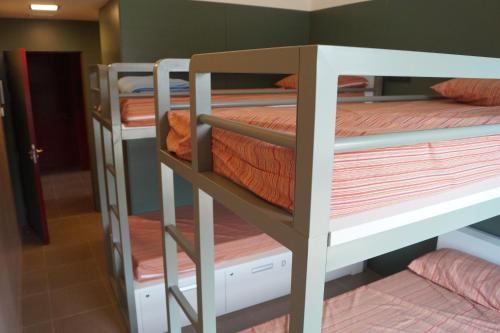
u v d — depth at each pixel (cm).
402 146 92
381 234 84
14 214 360
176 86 273
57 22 438
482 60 89
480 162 113
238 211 100
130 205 337
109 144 259
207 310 141
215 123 110
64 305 284
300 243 76
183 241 150
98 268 339
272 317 272
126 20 299
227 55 95
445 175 104
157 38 312
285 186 87
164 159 158
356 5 318
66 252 368
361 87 312
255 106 182
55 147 671
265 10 354
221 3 333
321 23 361
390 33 289
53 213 468
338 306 211
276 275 278
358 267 329
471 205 103
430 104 192
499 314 197
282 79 365
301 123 71
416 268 243
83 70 453
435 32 255
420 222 91
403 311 205
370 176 88
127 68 208
